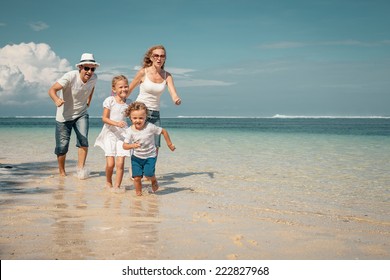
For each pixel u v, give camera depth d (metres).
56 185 6.56
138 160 5.88
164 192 6.12
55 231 3.83
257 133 30.00
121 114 6.80
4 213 4.51
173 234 3.81
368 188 6.52
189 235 3.79
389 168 8.95
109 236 3.71
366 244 3.66
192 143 17.16
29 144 15.19
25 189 6.11
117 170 6.38
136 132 5.88
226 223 4.26
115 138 6.62
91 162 9.84
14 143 15.73
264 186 6.66
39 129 34.44
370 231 4.08
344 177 7.66
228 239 3.70
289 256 3.32
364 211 4.96
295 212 4.86
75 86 7.50
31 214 4.48
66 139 7.66
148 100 7.20
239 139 20.73
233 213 4.74
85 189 6.25
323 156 11.64
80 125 7.65
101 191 6.11
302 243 3.64
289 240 3.72
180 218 4.44
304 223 4.34
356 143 17.84
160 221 4.29
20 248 3.34
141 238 3.67
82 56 7.62
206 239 3.68
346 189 6.43
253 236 3.81
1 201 5.17
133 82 7.27
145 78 7.12
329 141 19.42
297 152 12.92
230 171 8.38
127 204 5.18
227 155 11.79
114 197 5.66
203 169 8.67
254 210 4.93
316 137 23.67
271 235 3.86
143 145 5.86
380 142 18.67
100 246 3.43
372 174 8.05
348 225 4.30
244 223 4.28
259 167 9.03
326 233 3.97
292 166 9.23
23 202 5.13
